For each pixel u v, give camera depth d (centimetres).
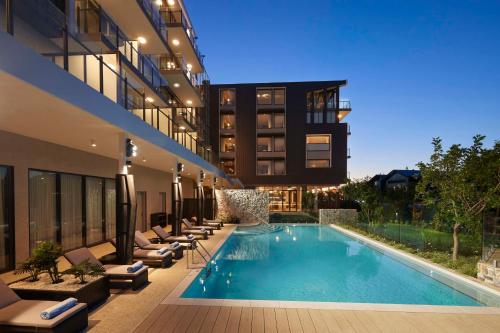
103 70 721
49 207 889
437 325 450
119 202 721
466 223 849
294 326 441
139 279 612
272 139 3406
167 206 1942
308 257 1142
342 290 753
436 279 827
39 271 521
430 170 910
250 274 901
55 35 587
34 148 806
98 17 1041
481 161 845
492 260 744
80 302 477
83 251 613
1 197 717
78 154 1006
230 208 2059
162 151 1045
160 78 1628
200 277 758
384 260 1091
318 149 3359
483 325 452
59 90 457
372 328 438
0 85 397
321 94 3397
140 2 1207
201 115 2705
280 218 2331
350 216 2008
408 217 1972
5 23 375
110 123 635
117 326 439
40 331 369
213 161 1988
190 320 459
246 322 453
